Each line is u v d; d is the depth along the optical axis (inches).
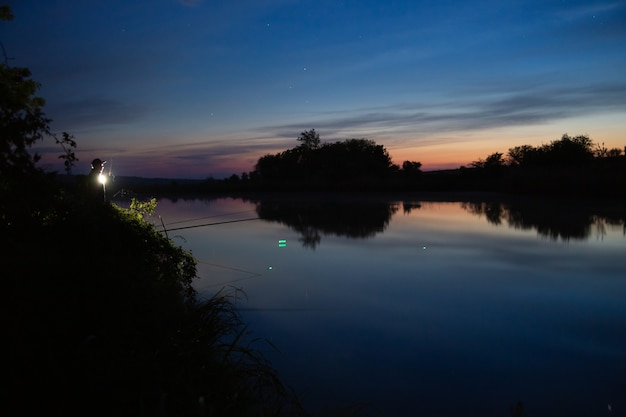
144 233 252.2
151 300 164.7
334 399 150.9
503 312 239.6
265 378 153.2
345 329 215.8
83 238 207.3
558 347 193.2
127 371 116.7
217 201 1198.3
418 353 188.1
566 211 712.4
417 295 272.8
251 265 363.9
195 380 125.6
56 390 107.0
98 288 156.6
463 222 623.5
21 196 151.7
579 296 266.5
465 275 322.0
